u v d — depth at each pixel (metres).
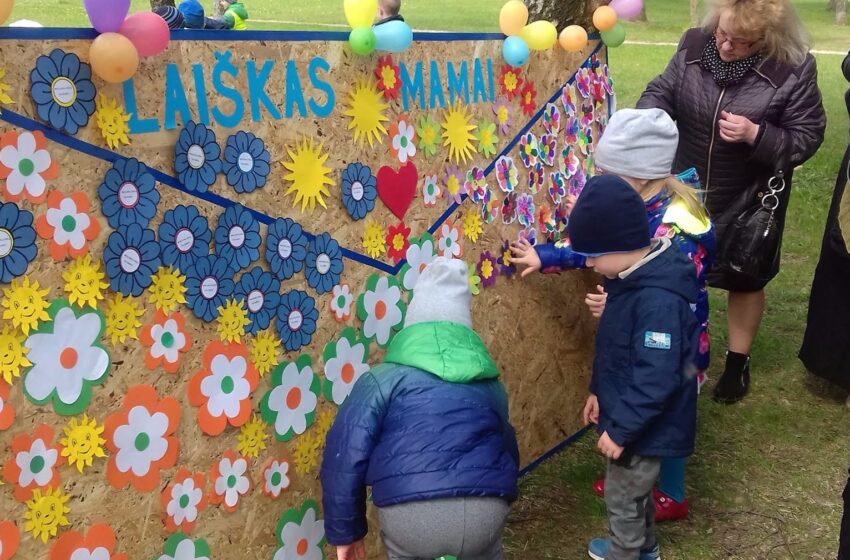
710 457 3.62
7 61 1.58
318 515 2.44
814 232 6.54
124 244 1.83
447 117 2.71
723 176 3.56
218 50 1.97
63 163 1.70
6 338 1.66
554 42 3.15
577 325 3.56
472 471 2.05
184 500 2.05
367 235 2.47
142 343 1.90
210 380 2.06
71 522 1.81
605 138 2.85
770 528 3.15
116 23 1.67
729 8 3.28
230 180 2.03
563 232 3.38
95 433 1.83
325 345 2.38
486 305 3.02
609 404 2.63
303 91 2.20
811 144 3.38
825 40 22.81
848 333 3.84
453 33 2.69
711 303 5.29
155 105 1.85
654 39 20.66
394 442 2.07
